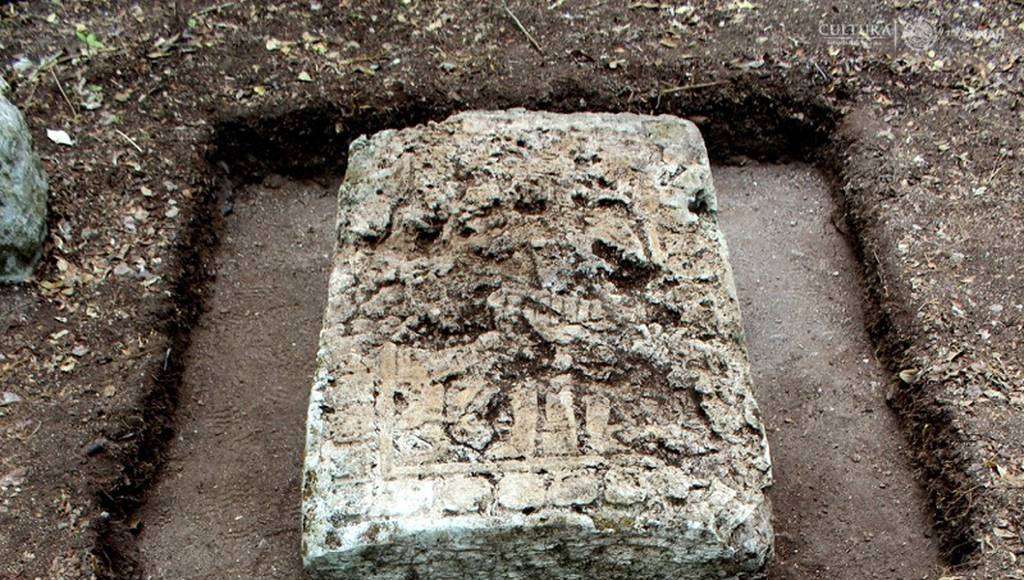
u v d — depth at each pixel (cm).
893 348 324
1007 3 413
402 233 284
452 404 251
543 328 264
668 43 399
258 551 287
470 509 235
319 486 240
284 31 400
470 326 265
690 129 312
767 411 320
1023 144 365
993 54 395
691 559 241
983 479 282
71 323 313
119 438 292
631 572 248
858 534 293
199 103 377
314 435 248
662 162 301
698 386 255
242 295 349
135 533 287
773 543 254
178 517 293
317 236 370
